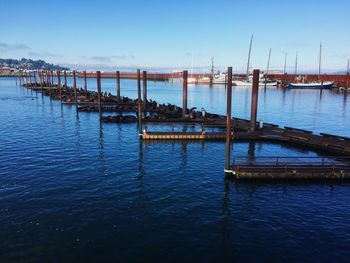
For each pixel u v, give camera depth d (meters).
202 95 125.19
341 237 18.95
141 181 27.77
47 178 28.02
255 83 46.00
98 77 61.38
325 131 53.81
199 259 16.66
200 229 19.66
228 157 28.67
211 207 22.81
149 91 152.50
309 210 22.64
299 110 80.00
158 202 23.44
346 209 22.91
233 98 112.25
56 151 37.31
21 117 64.06
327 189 26.52
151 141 43.31
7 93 123.81
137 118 58.66
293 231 19.61
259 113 75.12
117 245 17.81
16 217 20.80
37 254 16.94
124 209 22.19
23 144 40.59
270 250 17.52
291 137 42.41
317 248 17.77
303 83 159.25
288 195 25.23
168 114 64.50
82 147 39.56
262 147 40.91
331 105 89.88
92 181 27.50
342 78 163.62
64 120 60.69
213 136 44.56
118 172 30.09
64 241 18.12
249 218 21.25
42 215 21.11
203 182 27.80
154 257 16.80
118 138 45.16
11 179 27.64
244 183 27.59
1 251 17.12
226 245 17.95
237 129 50.31
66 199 23.66
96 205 22.73
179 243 18.08
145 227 19.78
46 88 140.38
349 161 33.72
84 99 90.94
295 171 28.34
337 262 16.52
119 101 85.19
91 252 17.16
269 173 28.25
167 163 33.38
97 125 55.44
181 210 22.20
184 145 41.50
